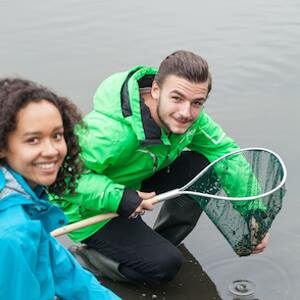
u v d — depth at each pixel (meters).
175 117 3.57
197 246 4.15
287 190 4.57
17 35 7.28
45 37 7.22
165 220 4.09
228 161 3.84
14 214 2.42
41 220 2.59
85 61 6.64
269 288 3.76
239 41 7.02
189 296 3.75
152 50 6.86
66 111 2.61
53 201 3.71
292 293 3.71
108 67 6.50
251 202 3.52
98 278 3.93
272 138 5.21
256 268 3.93
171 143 3.81
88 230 3.85
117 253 3.81
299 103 5.74
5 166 2.52
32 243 2.42
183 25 7.52
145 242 3.79
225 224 3.65
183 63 3.52
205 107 5.71
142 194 3.68
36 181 2.52
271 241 4.14
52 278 2.63
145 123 3.62
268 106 5.71
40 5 8.22
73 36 7.25
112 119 3.61
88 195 3.62
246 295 3.72
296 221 4.29
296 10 7.93
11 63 6.60
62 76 6.32
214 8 8.08
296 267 3.91
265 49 6.79
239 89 6.02
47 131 2.46
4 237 2.36
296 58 6.56
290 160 4.89
